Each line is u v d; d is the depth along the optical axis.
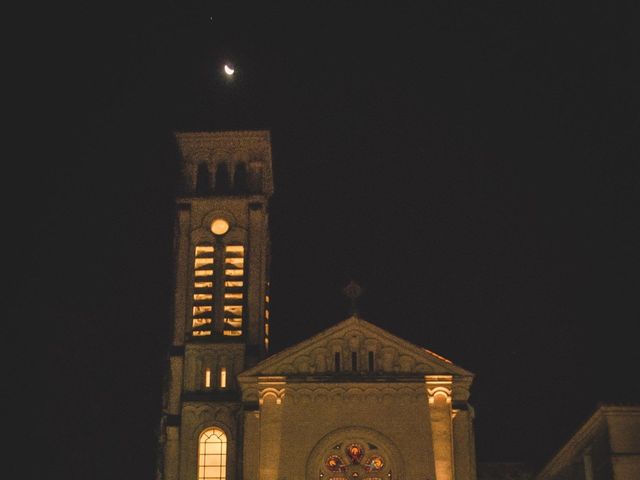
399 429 74.44
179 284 90.62
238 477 82.19
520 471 91.94
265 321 91.44
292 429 74.56
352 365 76.19
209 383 86.88
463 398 75.50
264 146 95.75
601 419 69.25
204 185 94.75
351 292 78.56
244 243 91.88
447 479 73.12
